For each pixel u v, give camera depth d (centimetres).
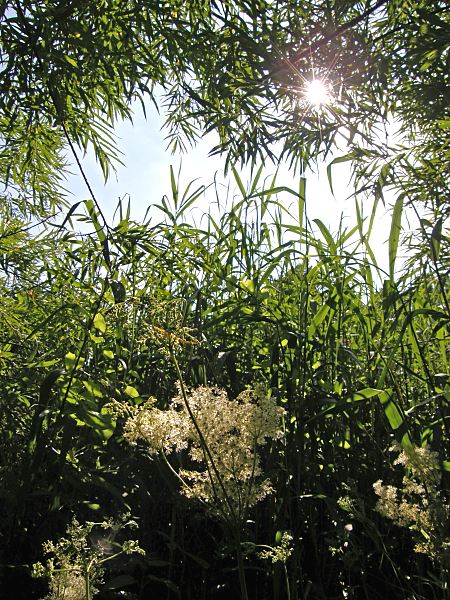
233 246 299
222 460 141
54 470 210
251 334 306
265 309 271
